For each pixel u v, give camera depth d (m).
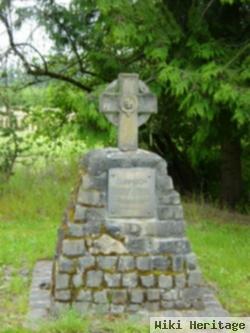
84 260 5.88
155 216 5.97
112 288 5.88
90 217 5.91
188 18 10.48
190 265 6.00
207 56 9.92
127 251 5.92
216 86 9.66
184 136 12.80
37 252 8.05
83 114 10.54
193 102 9.84
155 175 5.96
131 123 6.03
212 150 12.46
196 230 9.55
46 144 13.21
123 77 6.03
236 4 10.67
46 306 6.05
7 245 8.33
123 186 5.91
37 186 11.46
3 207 10.57
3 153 12.14
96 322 5.62
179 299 5.96
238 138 11.54
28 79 12.36
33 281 6.86
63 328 5.40
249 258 7.96
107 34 10.98
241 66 9.84
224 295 6.54
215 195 12.99
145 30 10.06
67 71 12.52
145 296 5.92
